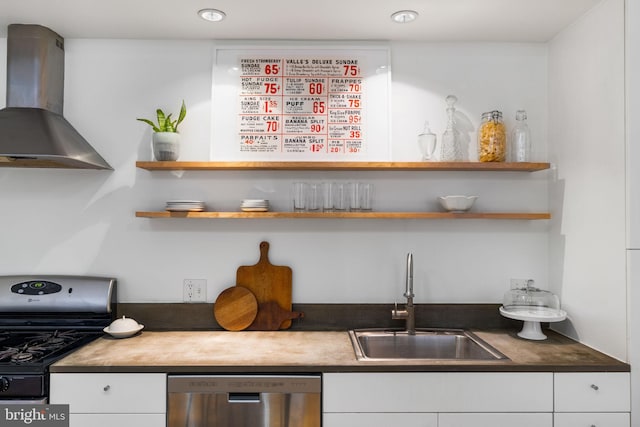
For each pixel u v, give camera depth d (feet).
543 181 7.89
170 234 7.84
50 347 6.57
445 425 5.87
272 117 7.80
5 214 7.76
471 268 7.90
